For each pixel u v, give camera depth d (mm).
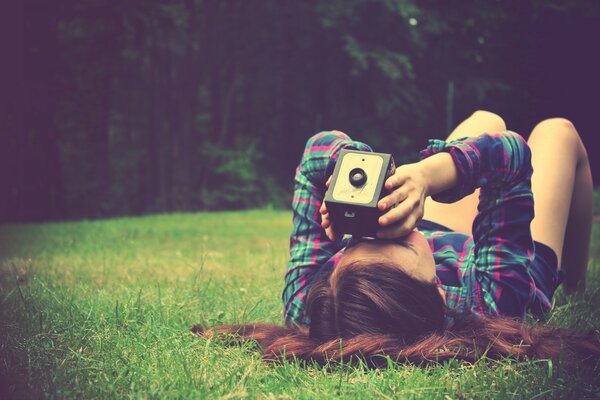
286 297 2236
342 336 1817
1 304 2924
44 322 2518
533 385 1751
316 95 23859
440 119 24516
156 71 23047
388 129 24094
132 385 1761
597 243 6605
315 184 2242
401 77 21547
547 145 2596
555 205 2451
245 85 24953
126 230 9734
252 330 2217
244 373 1856
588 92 21984
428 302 1784
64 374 1892
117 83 24500
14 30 17656
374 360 1801
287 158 24984
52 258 5637
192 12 21531
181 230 9789
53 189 18766
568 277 3004
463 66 23578
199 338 2238
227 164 23562
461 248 2209
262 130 25797
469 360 1833
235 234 9188
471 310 2068
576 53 22047
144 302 2918
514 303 2086
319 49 23109
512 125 23562
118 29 17984
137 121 26359
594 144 21781
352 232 1694
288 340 1947
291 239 2293
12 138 18062
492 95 24062
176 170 22828
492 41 23266
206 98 26688
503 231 2107
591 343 1941
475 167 1880
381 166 1653
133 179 25844
